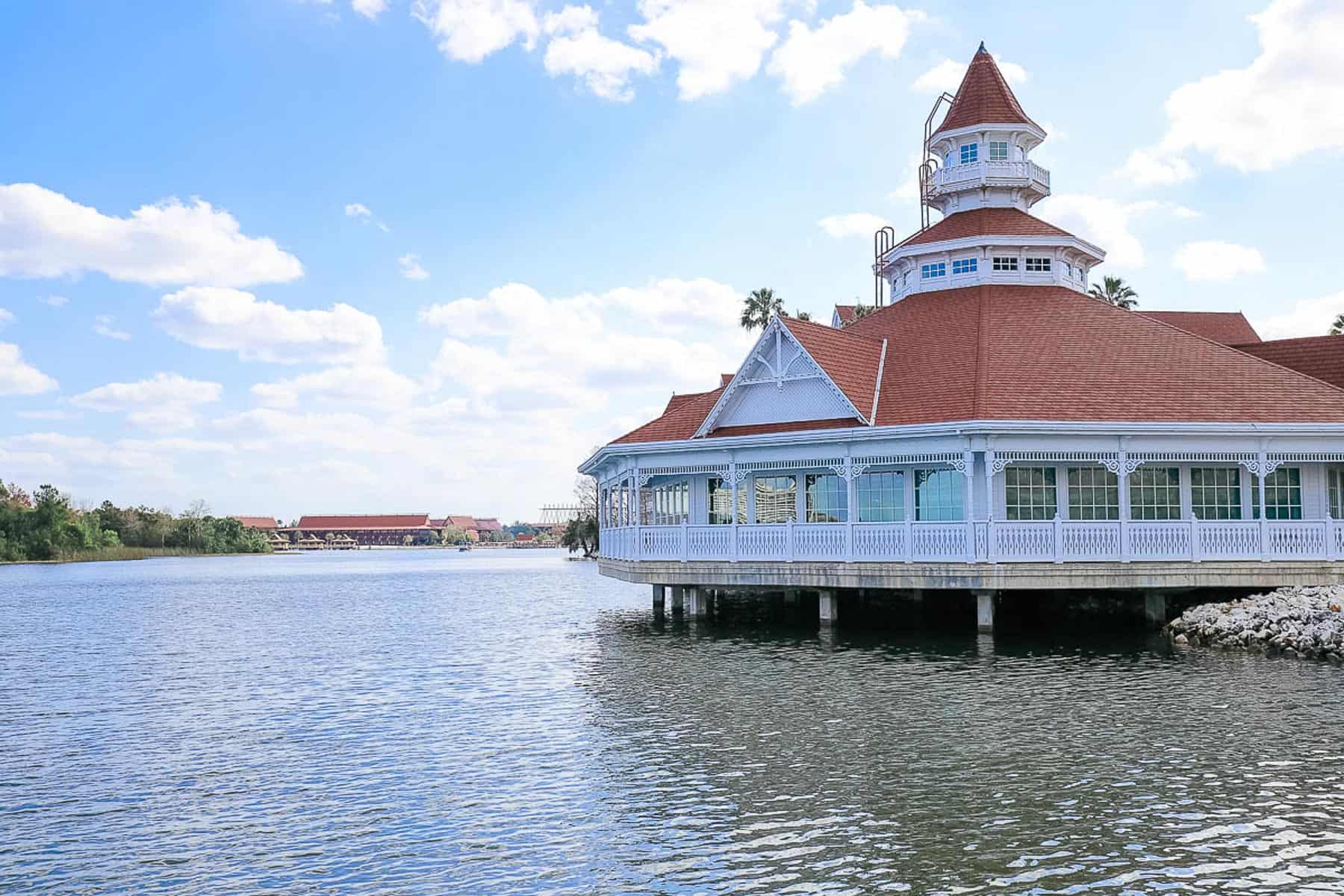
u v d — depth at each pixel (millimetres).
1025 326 35750
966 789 14109
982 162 43219
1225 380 32500
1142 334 35688
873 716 18750
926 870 11375
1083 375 32219
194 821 13750
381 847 12516
